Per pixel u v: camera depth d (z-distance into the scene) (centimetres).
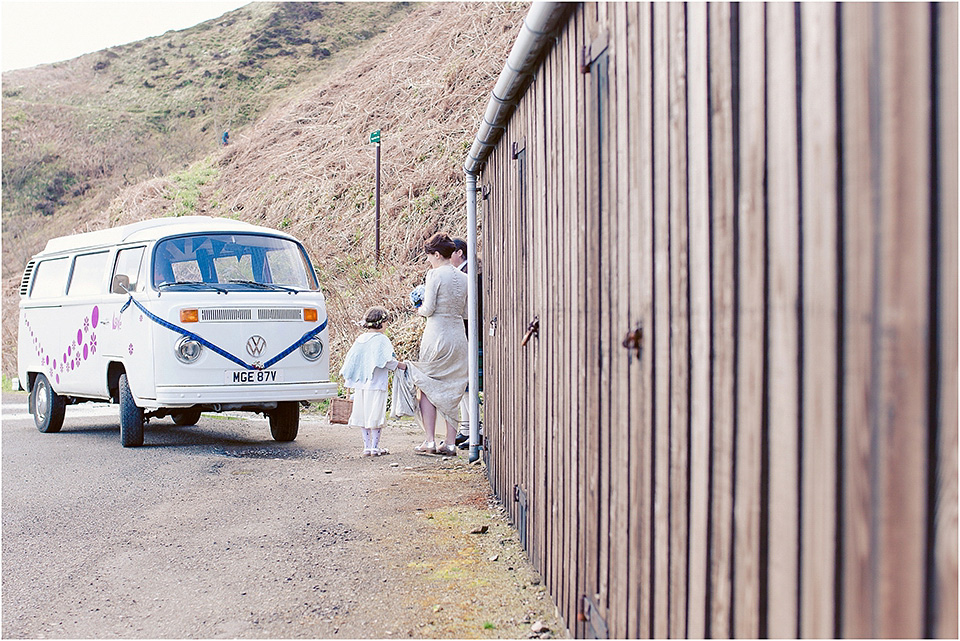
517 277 480
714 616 182
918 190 115
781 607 152
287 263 897
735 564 171
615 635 260
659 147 212
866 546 126
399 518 535
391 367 787
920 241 115
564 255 335
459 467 711
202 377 809
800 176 143
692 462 194
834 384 134
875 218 123
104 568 451
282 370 845
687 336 195
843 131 130
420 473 684
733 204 169
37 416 1038
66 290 992
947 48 111
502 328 555
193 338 805
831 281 134
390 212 1528
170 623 367
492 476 603
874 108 123
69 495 633
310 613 372
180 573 438
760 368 158
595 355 284
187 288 823
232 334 822
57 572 446
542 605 369
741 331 167
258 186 1934
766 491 157
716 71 176
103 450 843
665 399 211
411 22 2323
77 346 951
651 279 221
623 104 244
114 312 874
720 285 176
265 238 898
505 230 537
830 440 135
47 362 1019
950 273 111
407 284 1350
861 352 126
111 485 665
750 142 161
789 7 145
